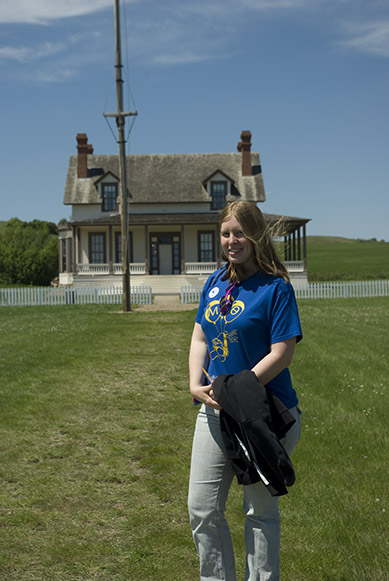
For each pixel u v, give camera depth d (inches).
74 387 339.0
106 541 157.5
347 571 137.9
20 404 299.7
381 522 161.5
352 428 247.8
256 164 1763.0
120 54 818.8
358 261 3051.2
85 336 548.1
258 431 100.6
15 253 2082.9
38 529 165.3
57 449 233.0
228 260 117.2
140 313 810.8
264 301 110.2
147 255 1493.6
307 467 205.3
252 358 111.6
